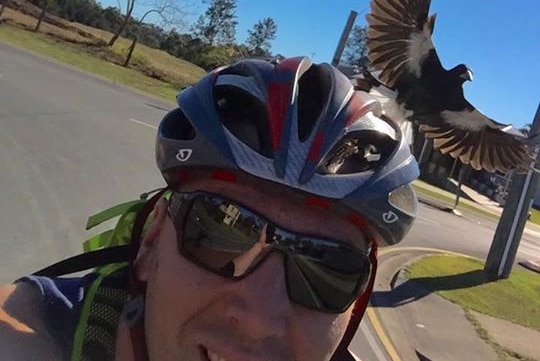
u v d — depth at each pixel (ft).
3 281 4.22
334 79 1.21
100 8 52.24
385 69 1.94
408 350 6.63
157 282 1.19
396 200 1.27
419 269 11.08
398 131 1.29
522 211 12.24
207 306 1.13
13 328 1.20
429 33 1.90
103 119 13.00
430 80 1.89
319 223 1.16
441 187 30.53
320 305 1.16
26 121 10.00
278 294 1.13
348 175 1.16
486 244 18.04
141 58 36.81
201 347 1.14
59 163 8.06
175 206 1.20
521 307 10.29
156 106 19.15
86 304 1.25
